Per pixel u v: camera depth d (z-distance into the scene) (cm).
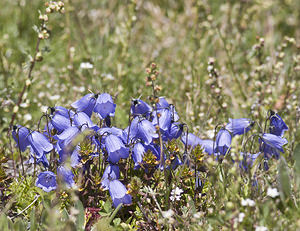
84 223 326
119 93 627
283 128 387
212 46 811
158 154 365
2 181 356
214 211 341
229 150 370
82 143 340
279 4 951
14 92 604
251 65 750
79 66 745
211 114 584
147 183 358
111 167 348
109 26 829
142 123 351
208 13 884
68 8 748
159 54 831
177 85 687
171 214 322
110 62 748
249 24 876
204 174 398
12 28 766
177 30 918
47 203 332
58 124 373
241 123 384
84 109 381
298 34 864
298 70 628
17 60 700
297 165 345
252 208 319
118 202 338
